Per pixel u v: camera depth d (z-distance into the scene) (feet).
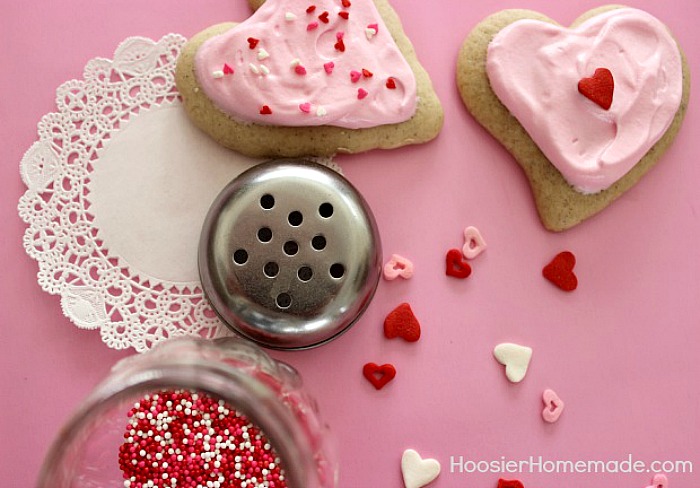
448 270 1.46
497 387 1.45
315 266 1.37
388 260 1.45
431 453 1.44
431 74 1.48
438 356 1.45
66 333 1.43
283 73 1.39
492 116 1.45
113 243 1.43
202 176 1.44
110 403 1.27
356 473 1.43
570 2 1.50
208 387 1.27
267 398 1.27
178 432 1.34
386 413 1.44
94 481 1.34
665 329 1.48
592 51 1.43
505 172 1.48
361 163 1.46
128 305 1.42
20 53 1.46
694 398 1.48
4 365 1.42
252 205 1.37
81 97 1.44
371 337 1.44
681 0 1.52
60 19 1.46
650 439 1.47
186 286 1.43
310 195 1.38
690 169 1.50
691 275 1.49
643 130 1.43
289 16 1.39
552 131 1.41
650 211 1.49
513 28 1.42
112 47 1.46
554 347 1.46
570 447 1.46
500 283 1.47
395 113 1.41
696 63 1.51
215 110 1.41
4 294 1.43
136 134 1.44
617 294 1.48
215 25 1.44
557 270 1.46
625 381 1.47
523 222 1.47
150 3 1.47
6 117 1.45
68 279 1.42
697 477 1.46
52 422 1.42
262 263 1.36
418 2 1.49
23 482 1.41
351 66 1.40
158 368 1.27
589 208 1.45
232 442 1.35
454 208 1.47
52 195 1.43
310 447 1.29
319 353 1.44
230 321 1.38
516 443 1.45
